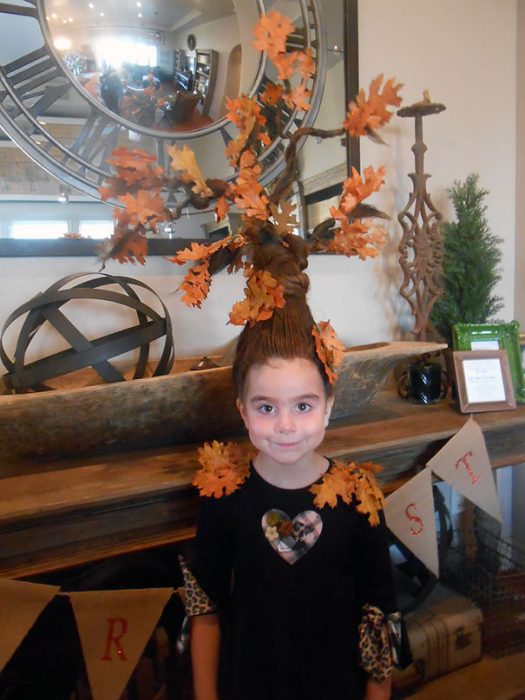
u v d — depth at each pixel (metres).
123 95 1.08
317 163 1.26
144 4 1.07
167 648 0.97
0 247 1.04
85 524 0.76
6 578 0.71
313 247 0.77
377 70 1.36
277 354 0.67
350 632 0.75
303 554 0.72
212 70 1.14
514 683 1.17
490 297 1.41
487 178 1.54
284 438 0.67
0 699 0.85
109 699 0.75
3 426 0.78
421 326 1.31
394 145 1.40
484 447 0.99
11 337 1.09
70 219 1.09
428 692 1.15
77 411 0.79
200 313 1.24
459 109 1.48
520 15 1.51
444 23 1.43
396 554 1.47
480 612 1.23
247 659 0.72
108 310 1.16
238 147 0.73
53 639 0.90
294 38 1.20
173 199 1.13
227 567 0.77
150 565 0.97
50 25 1.02
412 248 1.42
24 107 1.02
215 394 0.87
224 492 0.75
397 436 0.94
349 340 1.41
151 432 0.89
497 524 1.63
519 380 1.20
